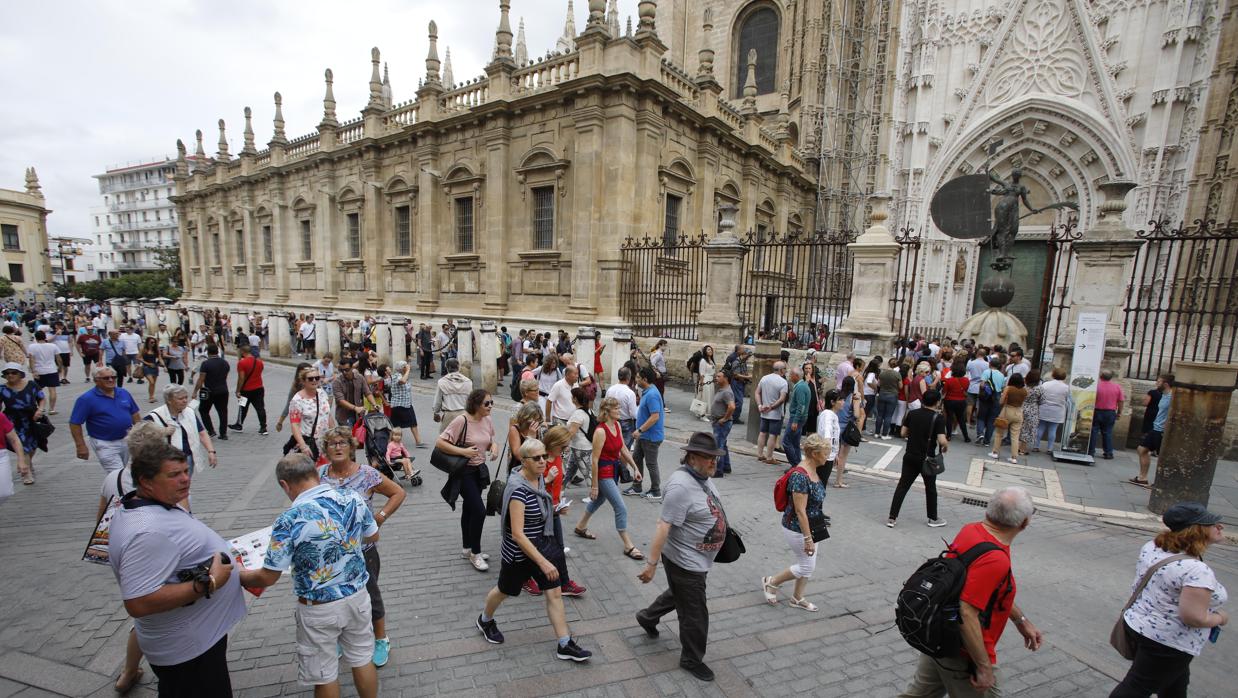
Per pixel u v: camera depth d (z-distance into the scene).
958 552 3.05
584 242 17.81
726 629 4.66
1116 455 10.50
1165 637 3.28
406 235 24.66
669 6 34.69
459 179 21.22
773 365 9.97
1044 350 12.41
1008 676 4.15
